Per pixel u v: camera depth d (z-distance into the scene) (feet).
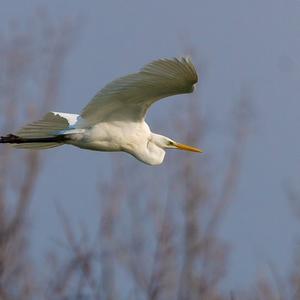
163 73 40.42
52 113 43.80
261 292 49.03
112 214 58.34
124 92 41.96
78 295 56.08
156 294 57.62
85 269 56.54
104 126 43.83
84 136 43.83
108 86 41.70
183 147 46.96
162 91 41.68
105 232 57.72
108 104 42.93
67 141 43.93
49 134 43.98
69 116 44.16
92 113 43.50
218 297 58.80
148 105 43.14
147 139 44.83
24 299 56.85
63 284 56.29
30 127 44.06
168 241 58.85
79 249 56.85
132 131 44.27
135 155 44.96
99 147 44.16
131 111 43.52
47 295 56.39
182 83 40.78
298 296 48.91
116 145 44.34
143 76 40.70
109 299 56.29
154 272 58.08
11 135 43.98
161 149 46.32
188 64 39.68
